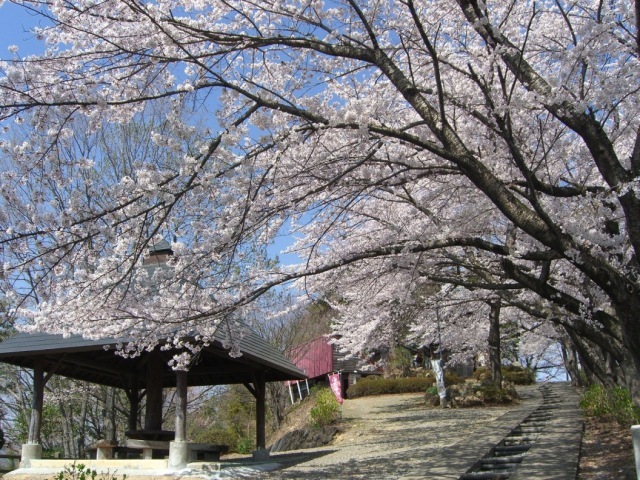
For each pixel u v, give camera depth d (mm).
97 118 5461
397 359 25328
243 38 5734
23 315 6766
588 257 4883
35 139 5207
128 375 12898
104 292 6086
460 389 18141
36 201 5141
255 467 9992
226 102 5535
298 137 5438
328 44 5855
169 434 11203
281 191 6016
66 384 17344
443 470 6219
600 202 5848
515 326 20656
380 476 7332
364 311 11906
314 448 13672
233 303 6305
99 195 5887
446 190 7801
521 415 12750
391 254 6363
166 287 6223
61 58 5387
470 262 8422
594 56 5617
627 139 8039
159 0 5816
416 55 7414
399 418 16062
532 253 5848
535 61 8078
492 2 7355
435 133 5281
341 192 7004
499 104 5426
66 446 18000
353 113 5434
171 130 5176
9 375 18047
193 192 5461
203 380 14273
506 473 5969
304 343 24312
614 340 7926
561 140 7191
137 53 5301
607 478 6363
